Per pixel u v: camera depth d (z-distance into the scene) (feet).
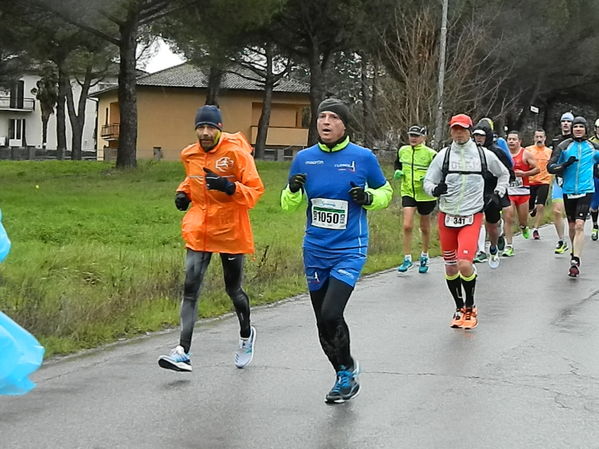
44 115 210.18
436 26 83.66
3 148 190.49
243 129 192.75
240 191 22.76
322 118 20.63
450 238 29.50
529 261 45.93
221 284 34.32
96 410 19.90
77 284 33.55
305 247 21.17
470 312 29.45
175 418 19.40
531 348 26.22
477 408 20.17
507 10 113.09
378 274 41.88
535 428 18.75
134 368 23.79
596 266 44.09
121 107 102.01
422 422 19.17
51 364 24.07
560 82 140.97
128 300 30.55
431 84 73.46
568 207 41.16
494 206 41.27
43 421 19.06
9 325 11.74
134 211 63.10
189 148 23.80
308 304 33.88
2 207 62.75
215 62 104.42
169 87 191.11
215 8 84.94
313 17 105.70
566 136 43.70
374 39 95.91
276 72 157.17
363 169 20.62
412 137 41.47
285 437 18.16
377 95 81.97
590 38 131.85
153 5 91.45
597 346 26.50
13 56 114.32
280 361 24.75
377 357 25.14
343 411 19.98
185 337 22.93
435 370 23.66
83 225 54.34
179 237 50.26
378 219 58.49
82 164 119.96
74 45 105.91
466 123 29.07
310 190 20.88
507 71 118.73
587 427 18.83
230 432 18.47
